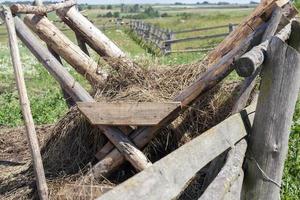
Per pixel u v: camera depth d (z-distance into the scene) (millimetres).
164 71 3988
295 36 2834
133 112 3494
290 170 3869
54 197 3660
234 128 2650
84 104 3572
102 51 4289
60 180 3771
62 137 4016
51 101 7043
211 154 2316
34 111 6559
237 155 2572
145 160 3590
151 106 3461
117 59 4035
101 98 3854
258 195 2773
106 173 3695
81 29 4309
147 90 3838
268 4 3791
